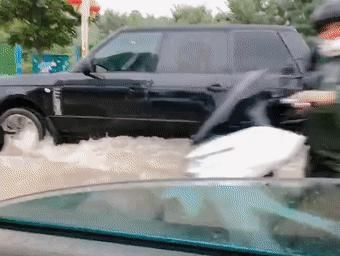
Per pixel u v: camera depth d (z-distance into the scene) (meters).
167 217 1.82
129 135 6.72
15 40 25.59
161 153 6.28
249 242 1.60
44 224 1.71
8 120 6.87
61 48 28.52
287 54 6.29
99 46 6.84
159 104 6.50
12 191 5.11
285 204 1.97
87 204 1.97
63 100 6.80
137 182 2.26
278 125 5.04
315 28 4.09
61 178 5.57
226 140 3.52
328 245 1.59
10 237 1.63
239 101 3.99
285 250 1.54
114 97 6.64
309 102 3.90
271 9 24.81
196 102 6.38
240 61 6.43
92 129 6.79
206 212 1.88
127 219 1.79
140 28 6.80
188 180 2.24
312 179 2.23
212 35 6.57
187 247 1.55
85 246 1.55
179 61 6.59
